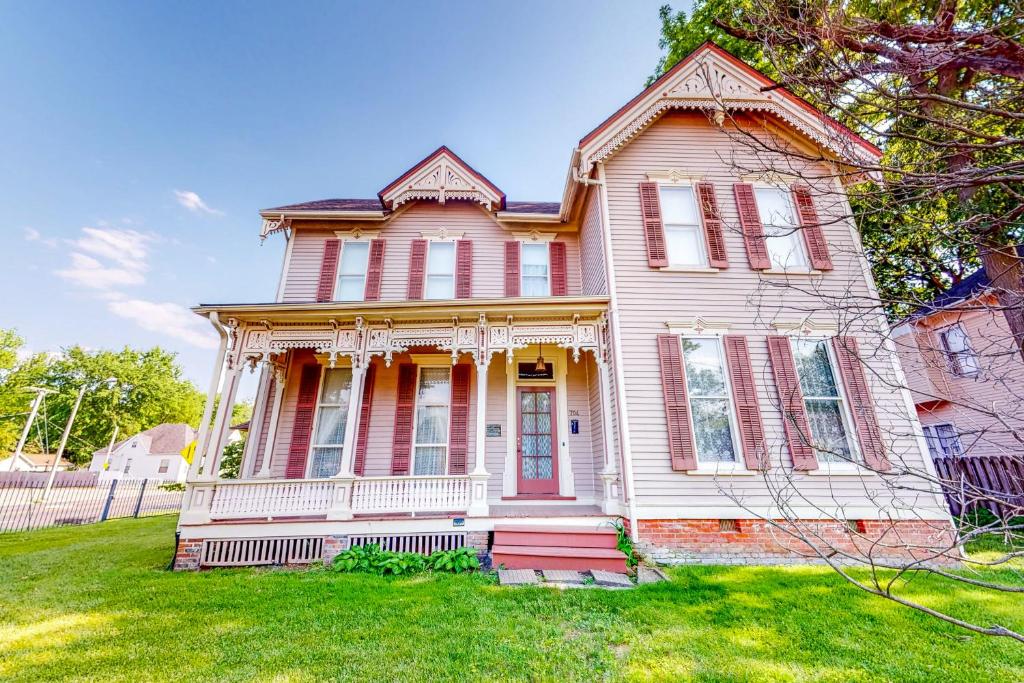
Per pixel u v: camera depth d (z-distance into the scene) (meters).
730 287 7.44
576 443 8.12
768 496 6.31
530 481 7.98
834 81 2.43
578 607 4.23
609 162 8.19
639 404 6.74
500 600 4.45
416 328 7.29
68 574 5.58
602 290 7.69
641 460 6.48
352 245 9.41
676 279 7.45
